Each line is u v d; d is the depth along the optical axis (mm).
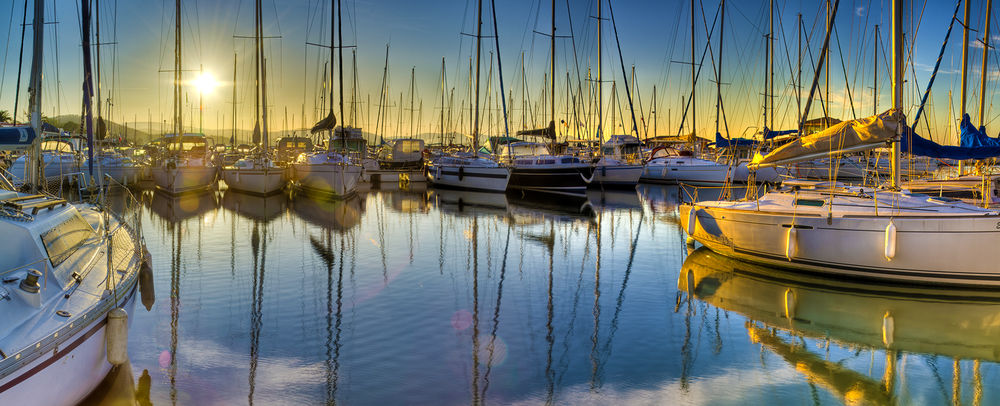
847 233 12562
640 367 8125
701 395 7305
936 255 11758
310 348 8617
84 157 27594
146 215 23109
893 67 13711
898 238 11984
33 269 6273
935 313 10672
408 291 11891
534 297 11578
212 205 26750
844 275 12797
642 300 11445
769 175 36906
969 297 11539
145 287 8156
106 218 8430
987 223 11367
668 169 40531
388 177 43062
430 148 63344
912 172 25641
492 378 7656
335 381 7484
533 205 28688
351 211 25453
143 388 7172
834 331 9703
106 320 6480
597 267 14305
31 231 6488
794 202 13945
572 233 19672
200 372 7684
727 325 9984
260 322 9781
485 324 9844
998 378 7910
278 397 7023
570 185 34500
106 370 6668
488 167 35469
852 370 8141
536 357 8422
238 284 12281
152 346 8602
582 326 9844
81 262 7434
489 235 19125
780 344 9094
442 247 16844
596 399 7141
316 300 11148
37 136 9062
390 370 7867
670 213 25469
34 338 5312
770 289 12266
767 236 13750
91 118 9328
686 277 13297
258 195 30891
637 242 17859
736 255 14734
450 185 38469
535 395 7203
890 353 8773
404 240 18000
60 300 6199
